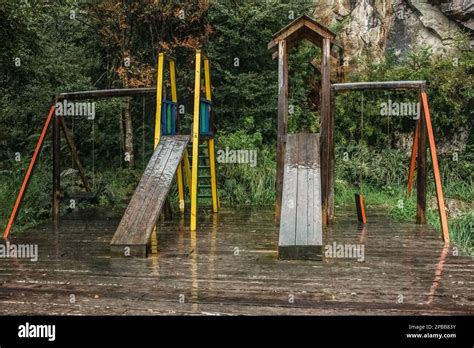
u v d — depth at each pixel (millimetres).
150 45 8914
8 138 8867
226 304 2902
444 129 9430
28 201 7195
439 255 4180
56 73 7965
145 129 9461
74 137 9039
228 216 6516
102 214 6711
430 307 2820
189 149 6934
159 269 3758
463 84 9117
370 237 5000
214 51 8938
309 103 10164
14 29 6512
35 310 2826
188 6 8516
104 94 6191
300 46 9492
